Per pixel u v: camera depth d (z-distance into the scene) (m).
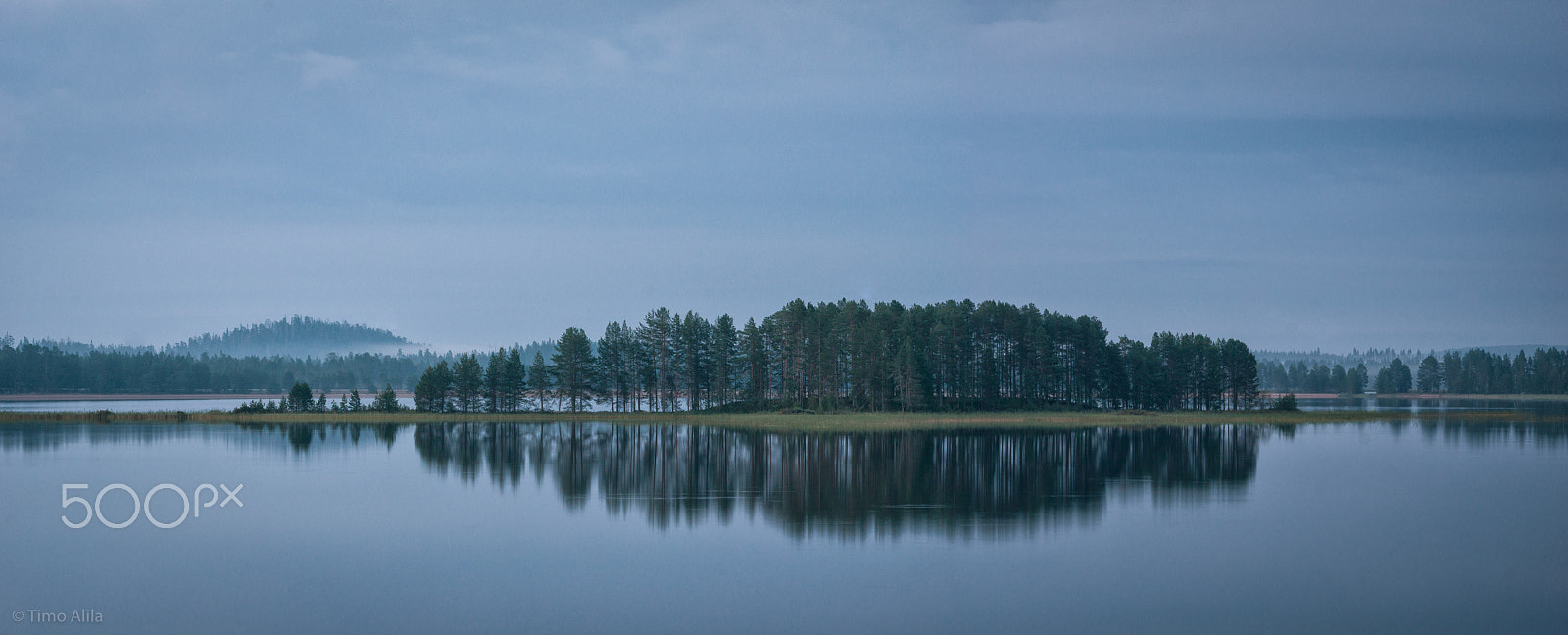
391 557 37.12
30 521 44.09
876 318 139.75
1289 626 28.59
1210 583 33.09
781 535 40.78
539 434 96.44
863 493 52.25
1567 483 56.31
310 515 45.62
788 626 28.64
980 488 54.19
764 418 119.75
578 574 34.38
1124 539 39.88
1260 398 164.50
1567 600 31.27
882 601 31.09
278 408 131.12
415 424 112.75
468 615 29.78
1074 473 60.84
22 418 112.56
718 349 141.25
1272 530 41.69
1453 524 43.19
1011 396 149.25
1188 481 57.12
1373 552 37.59
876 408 133.62
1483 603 31.00
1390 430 102.56
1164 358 159.88
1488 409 170.50
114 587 33.09
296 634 28.16
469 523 43.66
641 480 57.72
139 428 100.62
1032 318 149.75
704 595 31.81
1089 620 29.11
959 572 34.53
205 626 28.88
